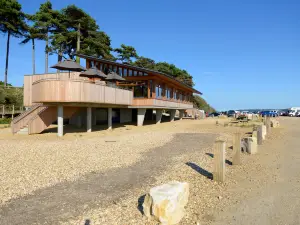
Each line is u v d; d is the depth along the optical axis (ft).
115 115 91.50
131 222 14.98
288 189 21.56
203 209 17.29
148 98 81.66
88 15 136.67
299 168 28.66
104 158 32.30
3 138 50.03
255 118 111.34
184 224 14.99
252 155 35.88
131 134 59.26
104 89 59.62
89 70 66.13
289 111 178.91
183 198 15.97
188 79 213.05
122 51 165.27
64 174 24.82
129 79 86.58
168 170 27.30
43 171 25.59
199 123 94.43
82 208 16.99
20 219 15.28
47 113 58.29
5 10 123.85
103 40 143.84
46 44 138.62
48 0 134.82
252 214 16.62
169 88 110.11
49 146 40.32
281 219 15.92
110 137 53.31
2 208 16.83
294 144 45.70
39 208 16.90
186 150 39.11
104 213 16.25
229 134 59.98
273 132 64.34
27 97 76.07
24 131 55.88
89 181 23.00
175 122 101.45
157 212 14.85
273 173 26.58
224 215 16.40
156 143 45.44
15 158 31.14
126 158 32.71
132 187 21.59
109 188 21.22
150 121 104.83
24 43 141.90
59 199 18.53
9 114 105.19
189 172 26.55
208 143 46.19
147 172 26.43
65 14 136.56
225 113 188.85
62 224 14.71
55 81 50.90
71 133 58.65
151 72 79.20
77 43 134.21
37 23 132.77
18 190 20.20
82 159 31.27
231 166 29.68
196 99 247.09
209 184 22.71
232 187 22.03
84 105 58.13
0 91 114.93
